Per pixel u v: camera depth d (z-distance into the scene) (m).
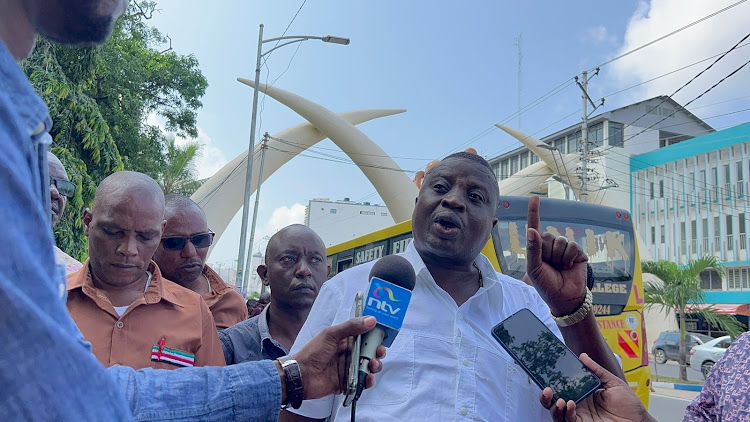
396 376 1.98
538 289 2.12
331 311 2.15
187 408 1.28
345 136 36.19
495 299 2.25
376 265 1.97
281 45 18.64
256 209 26.66
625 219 8.02
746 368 2.25
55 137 11.27
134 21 20.08
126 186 2.56
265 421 1.38
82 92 12.28
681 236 29.75
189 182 22.31
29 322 0.73
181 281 3.78
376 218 75.81
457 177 2.20
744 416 2.16
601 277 7.66
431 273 2.23
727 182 27.75
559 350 1.98
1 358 0.71
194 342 2.58
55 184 3.09
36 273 0.76
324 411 2.12
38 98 0.83
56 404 0.75
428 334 2.05
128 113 17.05
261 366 1.44
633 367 7.53
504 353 2.10
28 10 0.91
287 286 3.42
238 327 3.44
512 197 7.43
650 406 12.03
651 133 35.31
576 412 1.94
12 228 0.73
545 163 35.88
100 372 0.84
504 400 2.01
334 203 75.38
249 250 27.89
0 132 0.75
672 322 28.16
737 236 26.95
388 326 1.72
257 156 36.66
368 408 1.95
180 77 20.89
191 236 3.77
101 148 12.38
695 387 14.78
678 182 30.20
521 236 7.27
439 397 1.93
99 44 1.03
